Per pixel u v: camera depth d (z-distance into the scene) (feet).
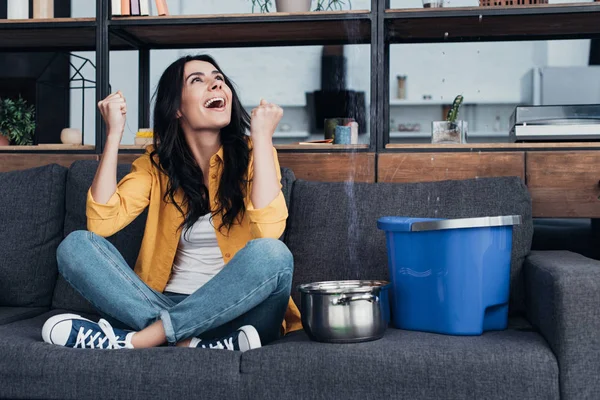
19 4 8.68
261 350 5.01
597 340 4.71
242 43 9.10
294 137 17.89
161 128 6.48
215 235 6.25
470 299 5.42
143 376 4.93
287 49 17.49
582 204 7.32
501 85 18.65
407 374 4.77
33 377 5.07
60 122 11.30
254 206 5.84
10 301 7.02
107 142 6.21
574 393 4.67
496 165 7.42
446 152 7.51
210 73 6.48
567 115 7.43
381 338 5.27
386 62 8.75
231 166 6.26
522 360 4.75
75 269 5.50
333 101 17.22
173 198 6.24
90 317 6.61
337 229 6.61
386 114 8.63
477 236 5.45
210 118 6.27
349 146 7.64
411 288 5.70
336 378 4.82
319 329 5.11
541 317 5.30
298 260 6.61
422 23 8.01
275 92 17.78
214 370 4.91
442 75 18.94
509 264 5.74
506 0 7.86
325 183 6.94
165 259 6.21
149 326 5.35
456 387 4.73
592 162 7.30
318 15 7.88
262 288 5.32
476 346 4.94
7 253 7.04
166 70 6.56
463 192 6.51
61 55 11.32
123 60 14.96
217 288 5.29
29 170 7.43
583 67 14.24
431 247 5.57
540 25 8.14
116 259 5.60
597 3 7.53
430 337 5.32
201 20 8.06
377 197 6.67
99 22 8.18
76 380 5.00
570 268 5.03
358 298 5.08
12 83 10.91
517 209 6.34
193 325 5.28
